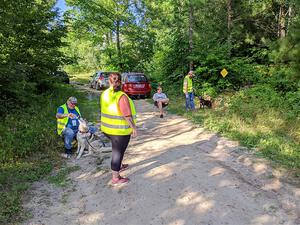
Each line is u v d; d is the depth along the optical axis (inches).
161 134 329.7
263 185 194.7
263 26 756.0
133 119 191.9
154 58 983.0
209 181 198.2
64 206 177.9
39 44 500.1
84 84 1086.4
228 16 669.3
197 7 631.2
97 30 1066.1
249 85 563.2
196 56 599.2
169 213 163.6
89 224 159.2
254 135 293.9
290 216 159.0
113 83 184.2
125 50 1032.8
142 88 639.1
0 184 198.8
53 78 532.4
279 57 441.7
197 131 331.9
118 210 170.6
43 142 276.5
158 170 217.9
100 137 314.7
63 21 538.0
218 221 154.8
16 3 423.5
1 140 259.1
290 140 286.5
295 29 430.9
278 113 381.1
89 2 951.6
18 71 386.3
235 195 180.4
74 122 268.1
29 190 197.3
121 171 220.7
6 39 446.9
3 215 164.2
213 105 476.4
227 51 610.2
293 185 194.9
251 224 152.0
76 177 217.6
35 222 161.0
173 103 537.6
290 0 558.3
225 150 261.9
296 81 479.2
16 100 381.1
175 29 683.4
